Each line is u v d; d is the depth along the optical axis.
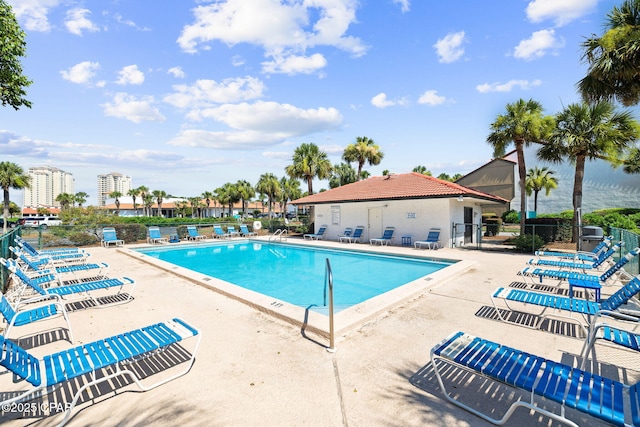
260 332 4.97
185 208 81.88
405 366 3.86
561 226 17.45
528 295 5.49
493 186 32.88
